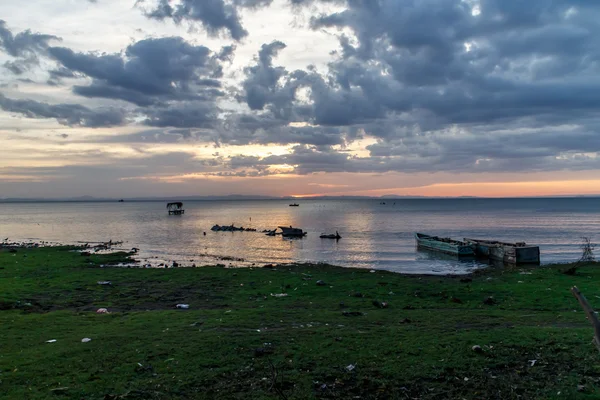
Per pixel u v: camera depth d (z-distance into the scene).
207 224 107.12
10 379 10.20
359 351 12.05
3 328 14.98
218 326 15.18
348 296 22.06
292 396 9.38
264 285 25.39
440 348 12.23
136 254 48.81
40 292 22.95
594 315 5.53
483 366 10.91
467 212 171.50
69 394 9.41
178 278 28.08
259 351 11.93
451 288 24.05
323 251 53.09
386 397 9.38
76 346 12.71
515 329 14.20
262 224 107.94
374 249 54.72
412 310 18.56
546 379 10.09
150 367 11.01
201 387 9.88
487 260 44.53
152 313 17.56
